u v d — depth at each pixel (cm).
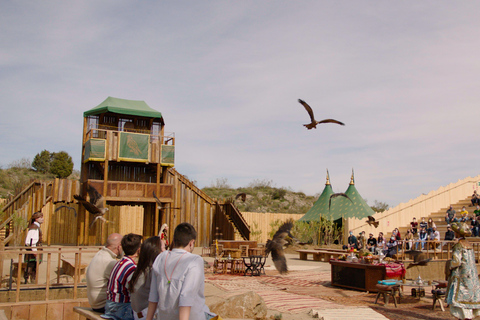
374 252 1870
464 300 827
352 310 975
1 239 2078
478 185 3453
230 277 1606
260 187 6938
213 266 1830
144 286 534
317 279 1562
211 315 481
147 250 541
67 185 2728
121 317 577
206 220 3228
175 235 457
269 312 955
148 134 2822
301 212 6034
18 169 5994
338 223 3198
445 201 3262
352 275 1320
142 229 3372
